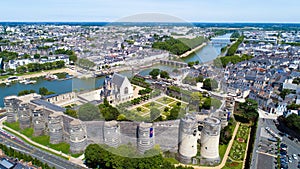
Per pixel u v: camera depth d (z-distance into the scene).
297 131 123.38
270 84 186.62
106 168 90.50
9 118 131.50
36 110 114.75
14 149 104.75
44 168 89.56
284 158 102.88
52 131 107.94
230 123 129.25
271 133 124.12
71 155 99.56
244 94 167.25
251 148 106.62
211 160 91.44
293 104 144.00
